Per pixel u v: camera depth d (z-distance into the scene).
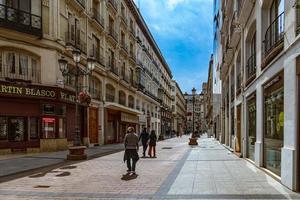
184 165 14.88
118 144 34.16
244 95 18.00
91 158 18.30
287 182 9.07
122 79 39.34
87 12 28.61
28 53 21.75
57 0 23.33
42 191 9.05
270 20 12.85
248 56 17.56
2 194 8.69
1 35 20.33
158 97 70.50
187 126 122.00
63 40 24.14
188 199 7.96
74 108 25.59
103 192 8.88
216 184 9.91
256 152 13.76
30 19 21.39
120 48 38.97
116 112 37.28
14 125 20.92
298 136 8.49
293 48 8.63
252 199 7.84
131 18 46.06
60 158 17.97
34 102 21.70
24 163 15.74
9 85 20.39
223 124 35.75
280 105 10.34
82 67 27.56
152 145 19.44
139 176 11.63
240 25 18.97
